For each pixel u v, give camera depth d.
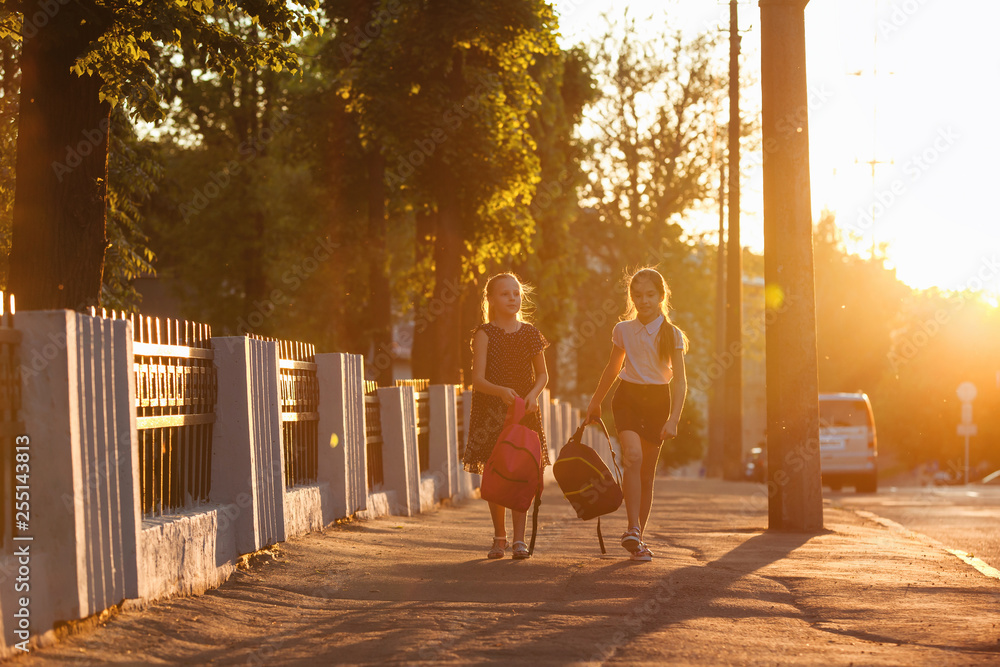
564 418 41.53
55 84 15.39
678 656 6.65
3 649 5.94
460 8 28.80
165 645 6.79
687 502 22.16
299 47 43.19
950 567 11.11
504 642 6.97
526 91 32.00
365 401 16.08
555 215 45.31
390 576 9.66
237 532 9.75
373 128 30.53
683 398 11.05
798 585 9.61
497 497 10.80
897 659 6.63
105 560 7.03
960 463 91.12
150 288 51.25
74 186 15.41
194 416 9.34
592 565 10.42
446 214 31.00
